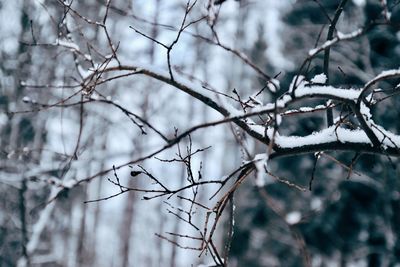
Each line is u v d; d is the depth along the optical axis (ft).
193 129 9.86
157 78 12.43
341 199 42.34
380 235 42.27
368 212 41.75
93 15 20.99
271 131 12.39
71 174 33.17
